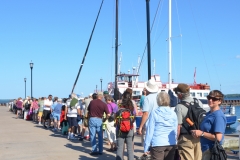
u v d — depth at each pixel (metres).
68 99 16.95
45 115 18.92
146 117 7.12
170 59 20.16
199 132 4.93
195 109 5.82
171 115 5.60
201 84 29.53
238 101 75.69
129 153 7.76
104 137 12.27
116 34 21.33
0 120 25.72
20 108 29.47
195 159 5.89
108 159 9.29
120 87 27.06
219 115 4.83
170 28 20.33
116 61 21.12
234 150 9.98
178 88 6.14
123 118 7.70
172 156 5.57
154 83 7.29
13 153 10.32
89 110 10.03
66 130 15.27
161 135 5.52
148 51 11.89
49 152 10.46
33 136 14.80
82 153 10.26
